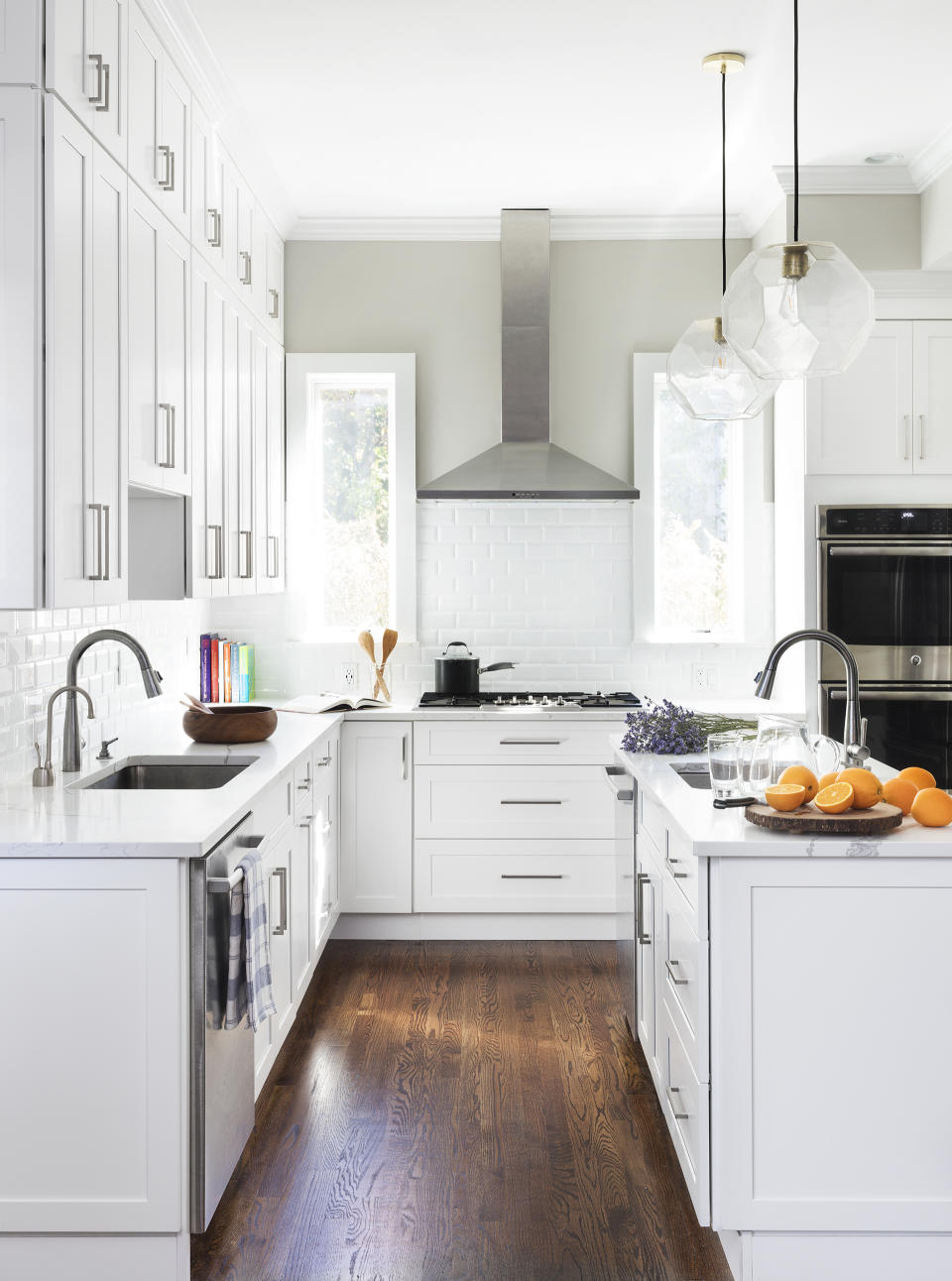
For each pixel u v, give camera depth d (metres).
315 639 5.03
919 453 4.44
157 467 2.88
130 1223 2.22
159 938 2.20
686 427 5.03
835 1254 2.24
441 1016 3.73
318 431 5.05
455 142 4.05
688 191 4.60
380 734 4.52
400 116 3.82
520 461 4.71
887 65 3.47
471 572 4.99
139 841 2.18
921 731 4.43
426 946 4.53
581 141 4.05
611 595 4.98
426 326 4.95
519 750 4.52
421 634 5.00
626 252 4.95
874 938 2.20
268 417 4.50
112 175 2.53
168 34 2.99
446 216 4.87
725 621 5.05
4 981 2.20
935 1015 2.20
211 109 3.49
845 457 4.45
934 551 4.41
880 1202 2.21
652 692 4.98
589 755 4.51
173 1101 2.21
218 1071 2.36
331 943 4.58
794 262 2.26
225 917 2.39
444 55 3.37
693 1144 2.30
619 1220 2.51
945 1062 2.20
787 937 2.20
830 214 4.37
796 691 4.61
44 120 2.19
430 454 4.97
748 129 3.95
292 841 3.36
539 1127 2.94
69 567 2.29
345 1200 2.59
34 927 2.20
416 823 4.54
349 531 5.07
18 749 2.90
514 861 4.54
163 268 2.94
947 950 2.20
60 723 3.20
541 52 3.36
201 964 2.24
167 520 3.22
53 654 3.16
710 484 5.03
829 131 3.96
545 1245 2.41
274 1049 3.07
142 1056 2.21
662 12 3.12
